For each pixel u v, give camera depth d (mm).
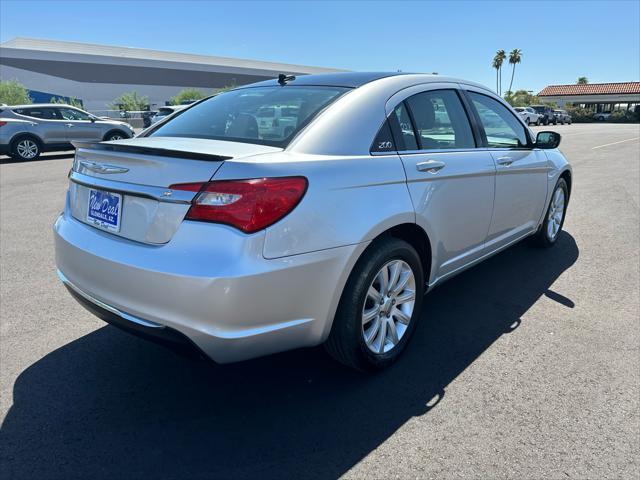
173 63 64625
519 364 2844
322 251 2203
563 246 5051
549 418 2369
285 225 2080
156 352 3010
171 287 2020
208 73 67688
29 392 2592
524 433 2270
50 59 56406
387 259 2559
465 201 3129
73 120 14352
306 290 2191
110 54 64938
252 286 2012
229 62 74250
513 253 4836
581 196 7684
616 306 3600
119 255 2186
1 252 4996
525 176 3895
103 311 2318
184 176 2059
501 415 2396
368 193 2416
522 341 3109
